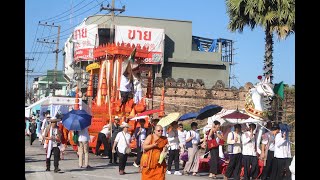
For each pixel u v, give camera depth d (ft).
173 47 161.48
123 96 72.08
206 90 123.03
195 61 161.38
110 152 61.21
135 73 73.77
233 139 46.75
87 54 145.07
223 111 60.34
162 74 155.84
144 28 145.79
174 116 37.83
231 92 124.77
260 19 68.80
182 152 54.13
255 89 54.95
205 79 163.84
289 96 92.38
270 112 72.95
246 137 46.29
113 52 78.18
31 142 92.99
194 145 51.39
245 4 70.08
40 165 56.65
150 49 146.20
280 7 67.05
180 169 56.90
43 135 51.16
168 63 158.51
